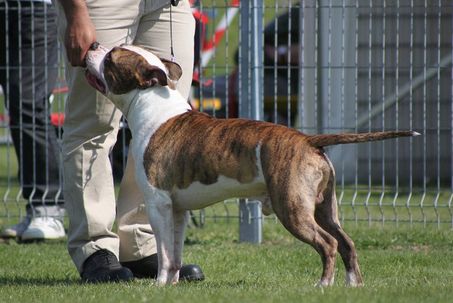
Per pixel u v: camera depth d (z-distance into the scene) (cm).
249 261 1111
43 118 1327
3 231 1323
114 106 924
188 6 959
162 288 817
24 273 1031
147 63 874
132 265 975
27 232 1294
